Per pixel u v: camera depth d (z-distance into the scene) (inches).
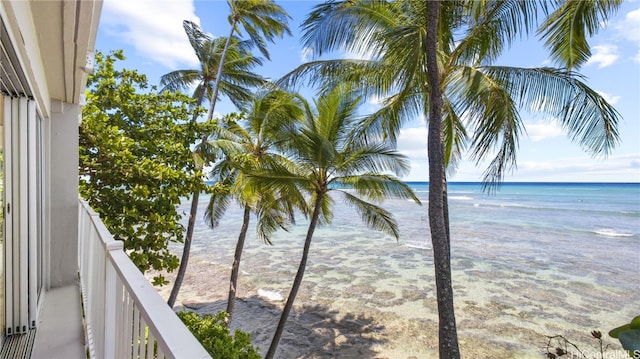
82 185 229.6
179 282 418.9
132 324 48.9
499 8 207.9
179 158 300.7
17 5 58.7
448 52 244.7
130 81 316.8
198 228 1024.9
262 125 339.0
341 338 350.0
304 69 267.9
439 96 203.0
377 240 807.1
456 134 333.4
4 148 99.6
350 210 1457.9
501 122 209.3
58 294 138.8
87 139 237.6
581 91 191.5
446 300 199.8
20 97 100.2
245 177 319.0
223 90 542.3
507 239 783.1
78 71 111.2
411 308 411.2
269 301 446.9
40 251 128.8
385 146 295.3
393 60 209.9
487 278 509.4
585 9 200.8
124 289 55.3
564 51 229.8
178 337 33.3
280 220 384.5
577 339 329.4
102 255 79.6
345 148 306.0
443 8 214.8
